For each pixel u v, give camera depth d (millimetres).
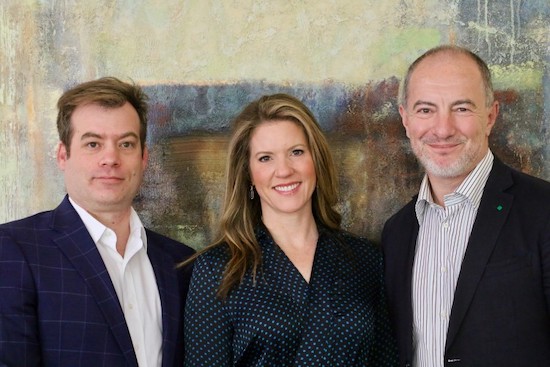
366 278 2238
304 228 2238
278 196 2168
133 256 2225
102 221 2182
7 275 1938
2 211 2641
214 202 2668
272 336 2029
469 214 2113
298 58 2623
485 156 2133
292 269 2133
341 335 2078
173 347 2141
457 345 1996
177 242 2422
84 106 2131
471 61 2096
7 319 1893
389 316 2254
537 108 2588
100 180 2113
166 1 2619
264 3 2611
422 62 2143
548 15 2574
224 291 2072
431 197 2207
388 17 2602
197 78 2635
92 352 1961
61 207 2162
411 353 2139
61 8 2611
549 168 2592
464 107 2061
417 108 2113
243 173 2232
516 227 2000
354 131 2633
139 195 2662
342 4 2605
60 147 2197
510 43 2584
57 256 2027
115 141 2141
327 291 2129
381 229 2646
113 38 2625
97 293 2012
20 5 2607
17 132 2625
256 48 2623
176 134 2645
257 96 2629
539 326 1945
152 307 2195
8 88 2621
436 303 2109
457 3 2588
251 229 2189
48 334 1943
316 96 2627
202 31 2625
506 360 1943
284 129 2168
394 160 2633
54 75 2619
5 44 2615
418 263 2189
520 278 1951
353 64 2617
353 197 2656
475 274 1998
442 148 2074
